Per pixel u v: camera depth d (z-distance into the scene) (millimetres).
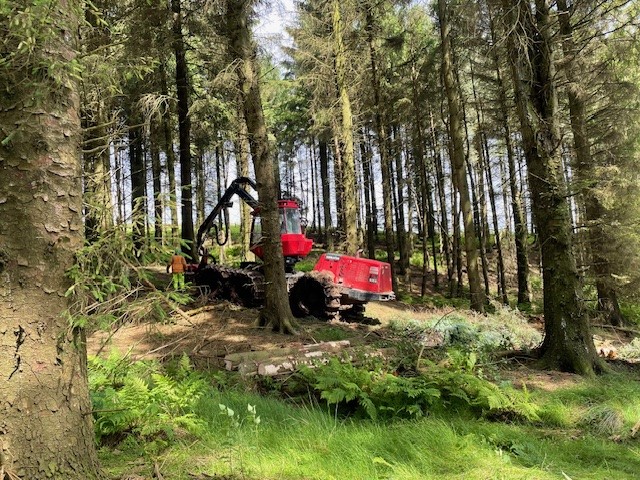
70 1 2475
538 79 7855
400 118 20844
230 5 9383
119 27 8930
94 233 2645
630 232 12461
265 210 9594
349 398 4688
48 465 2336
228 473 3088
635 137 12578
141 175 18125
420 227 32562
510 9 7516
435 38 19828
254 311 10797
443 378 5160
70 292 2357
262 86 14438
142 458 3309
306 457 3408
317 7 14828
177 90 14430
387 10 16375
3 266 2295
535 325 13711
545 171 7652
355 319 11914
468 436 3914
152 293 2689
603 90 12289
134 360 5469
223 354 7492
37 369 2342
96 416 3631
